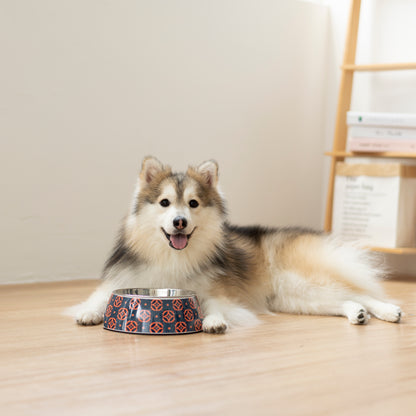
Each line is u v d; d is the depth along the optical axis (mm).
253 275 2746
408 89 4445
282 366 1776
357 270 2771
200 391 1518
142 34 3990
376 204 4098
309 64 4926
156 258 2473
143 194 2510
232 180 4527
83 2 3725
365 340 2170
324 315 2701
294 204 4926
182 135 4234
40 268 3670
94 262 3883
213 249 2537
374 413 1370
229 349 1983
